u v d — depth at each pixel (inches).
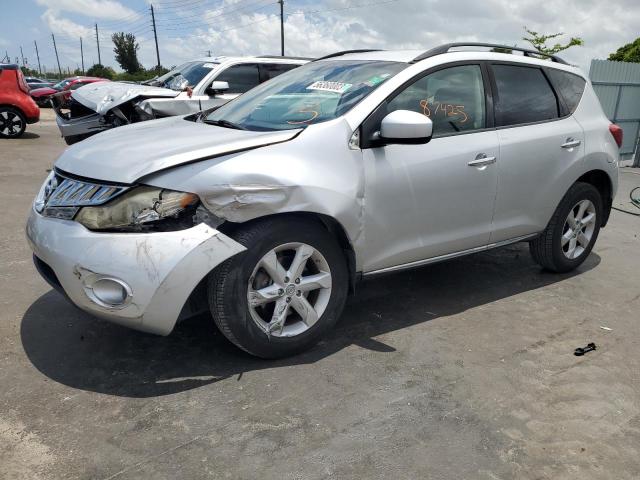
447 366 129.8
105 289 107.7
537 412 113.7
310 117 135.4
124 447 98.6
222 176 110.6
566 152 173.8
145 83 396.8
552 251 183.8
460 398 117.3
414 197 138.6
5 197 272.8
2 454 95.3
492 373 127.6
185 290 108.4
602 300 173.2
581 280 189.8
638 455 102.4
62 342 132.6
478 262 202.8
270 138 120.7
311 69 162.6
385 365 128.9
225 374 122.0
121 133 140.5
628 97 508.7
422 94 142.8
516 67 167.5
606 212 201.0
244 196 111.9
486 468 97.3
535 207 169.9
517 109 164.4
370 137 131.2
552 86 176.4
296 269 123.3
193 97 333.1
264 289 121.3
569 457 101.0
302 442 101.7
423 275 187.2
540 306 166.4
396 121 124.3
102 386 116.0
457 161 145.4
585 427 109.7
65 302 153.9
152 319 108.8
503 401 116.9
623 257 218.4
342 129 127.6
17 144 472.1
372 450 100.4
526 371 129.2
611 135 191.5
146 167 110.1
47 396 111.9
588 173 185.5
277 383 119.5
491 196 155.8
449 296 171.0
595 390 122.6
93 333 137.3
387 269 140.7
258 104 151.2
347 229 127.3
